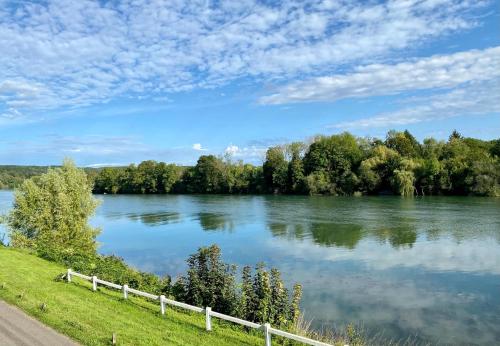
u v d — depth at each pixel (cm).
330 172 12306
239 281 3028
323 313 2605
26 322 1648
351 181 11625
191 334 1609
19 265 2709
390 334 2302
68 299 1984
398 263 3791
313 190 12106
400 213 7100
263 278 1955
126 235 5847
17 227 3809
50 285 2236
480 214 6762
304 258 4062
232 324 1842
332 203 9356
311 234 5341
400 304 2762
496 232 5138
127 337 1516
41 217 3734
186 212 8481
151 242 5259
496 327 2392
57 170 4000
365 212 7394
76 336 1498
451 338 2259
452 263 3753
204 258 2078
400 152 12306
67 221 3838
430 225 5744
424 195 10838
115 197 14112
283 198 11456
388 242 4712
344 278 3362
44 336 1504
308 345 1716
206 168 14762
